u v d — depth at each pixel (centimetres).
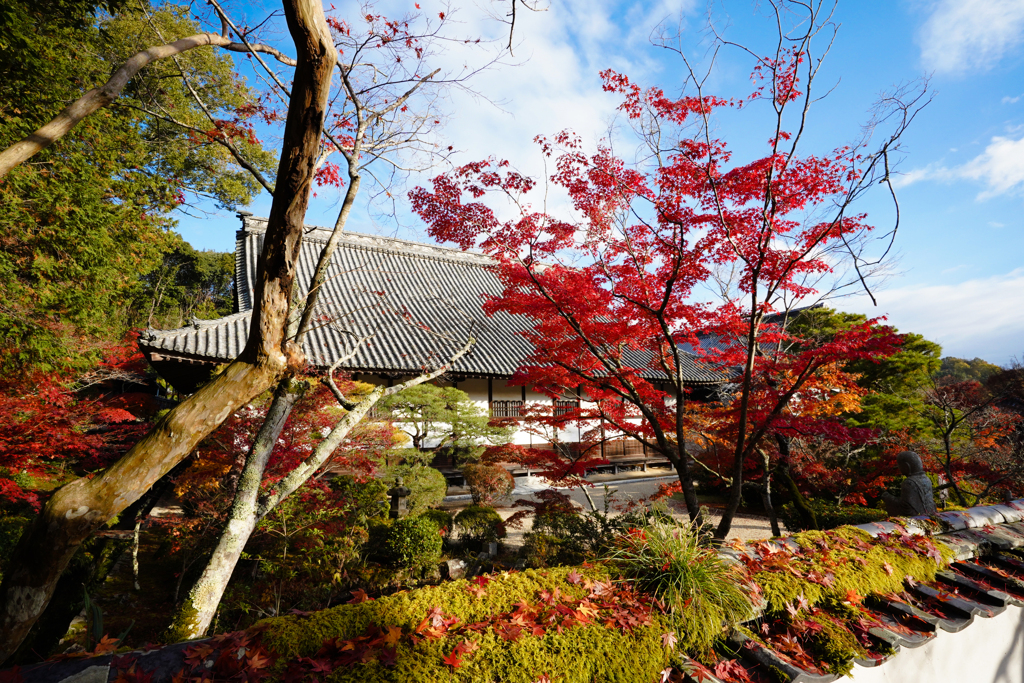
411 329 1280
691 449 1448
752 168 420
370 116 425
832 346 480
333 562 640
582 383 578
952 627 267
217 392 162
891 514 409
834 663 226
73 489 144
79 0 585
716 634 231
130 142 1083
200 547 609
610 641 203
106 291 916
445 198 496
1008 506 413
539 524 746
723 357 655
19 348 741
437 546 676
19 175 677
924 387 1683
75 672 149
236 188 1548
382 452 772
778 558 289
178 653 166
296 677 158
